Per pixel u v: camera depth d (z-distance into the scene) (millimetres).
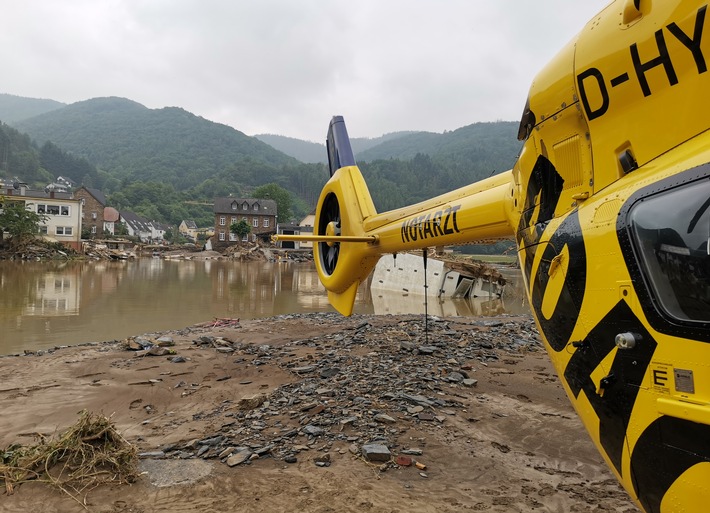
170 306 22531
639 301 2535
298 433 6055
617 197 2773
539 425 6684
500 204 4973
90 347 12086
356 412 6734
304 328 14844
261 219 105062
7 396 8047
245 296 27859
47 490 4562
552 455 5730
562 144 3340
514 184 4375
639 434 2566
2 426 6672
